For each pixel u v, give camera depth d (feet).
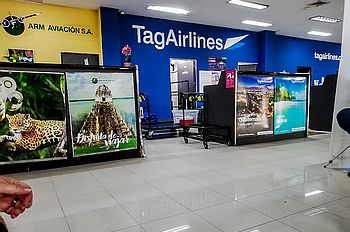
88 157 13.34
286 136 19.35
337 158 11.87
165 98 28.53
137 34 26.66
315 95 23.80
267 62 34.71
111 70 13.52
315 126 24.06
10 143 11.67
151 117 25.72
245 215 7.27
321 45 40.73
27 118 11.91
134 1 22.58
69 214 7.64
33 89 11.95
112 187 9.84
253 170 11.58
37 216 7.56
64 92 12.53
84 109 12.99
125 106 13.99
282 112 18.95
